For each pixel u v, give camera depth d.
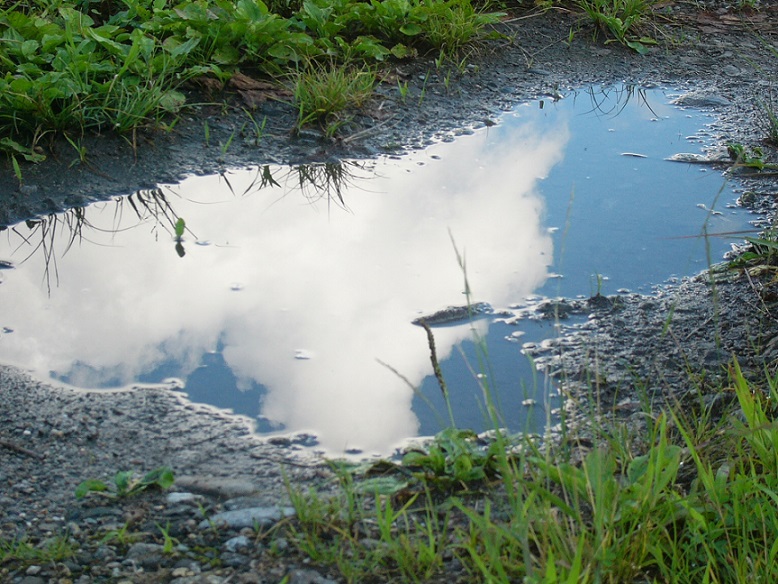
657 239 3.78
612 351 3.05
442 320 3.21
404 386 2.87
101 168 4.25
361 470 2.46
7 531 2.26
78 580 2.09
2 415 2.71
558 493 2.27
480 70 5.54
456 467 2.38
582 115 5.12
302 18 5.34
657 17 6.48
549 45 5.95
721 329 3.15
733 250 3.71
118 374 2.93
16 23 4.66
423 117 4.96
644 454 2.43
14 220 3.91
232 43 5.03
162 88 4.75
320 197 4.14
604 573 1.98
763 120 5.08
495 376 2.90
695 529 2.04
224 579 2.09
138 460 2.54
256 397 2.82
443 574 2.08
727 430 2.35
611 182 4.29
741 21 6.51
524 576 2.03
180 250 3.69
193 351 3.05
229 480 2.44
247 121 4.69
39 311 3.27
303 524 2.26
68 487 2.43
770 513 2.06
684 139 4.82
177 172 4.30
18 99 4.19
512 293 3.38
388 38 5.56
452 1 5.60
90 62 4.61
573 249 3.69
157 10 5.01
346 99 4.82
